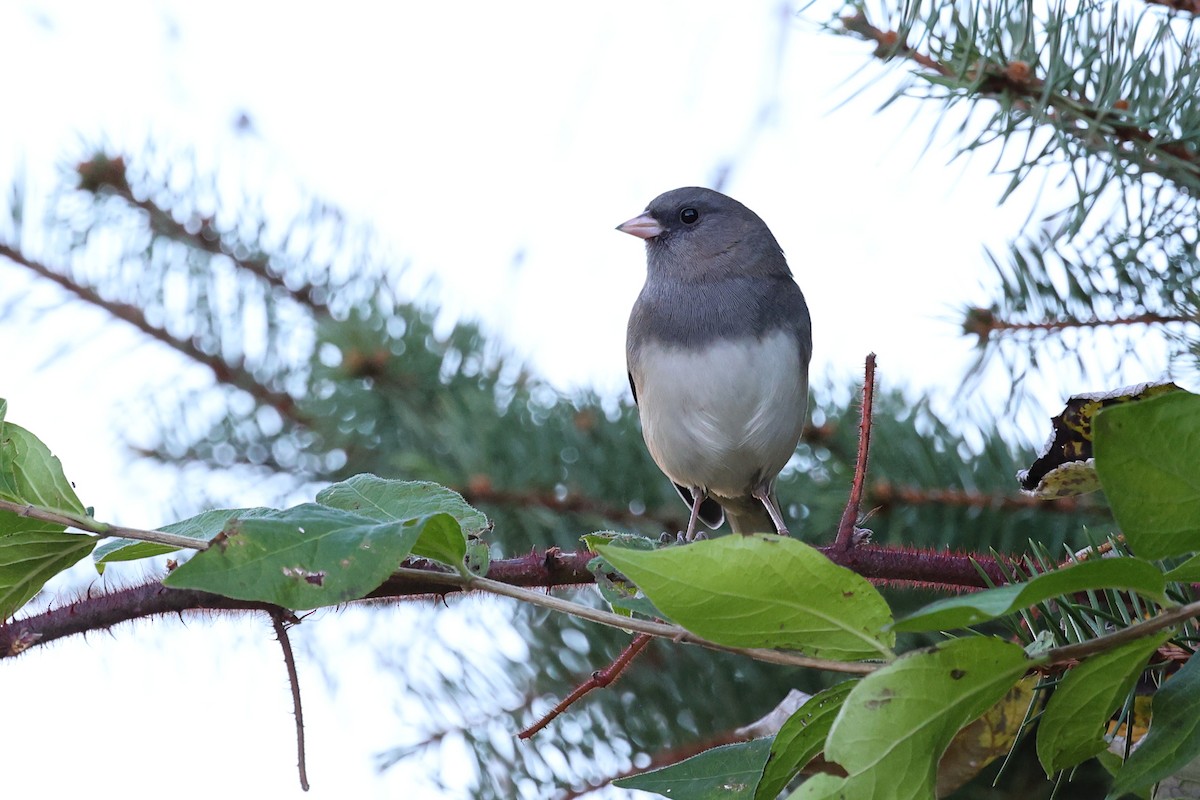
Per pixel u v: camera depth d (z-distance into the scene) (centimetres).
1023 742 538
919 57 487
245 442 805
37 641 346
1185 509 255
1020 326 548
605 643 643
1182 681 282
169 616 375
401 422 753
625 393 773
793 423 749
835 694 288
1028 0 457
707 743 608
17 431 332
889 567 420
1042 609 341
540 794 626
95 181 821
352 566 289
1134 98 471
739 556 266
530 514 694
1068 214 478
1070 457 358
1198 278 493
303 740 332
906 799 256
